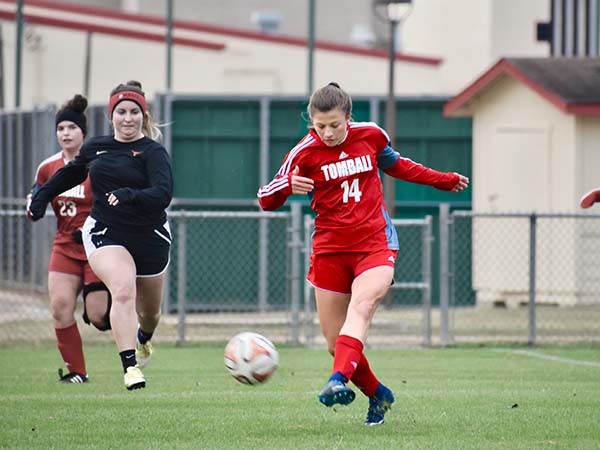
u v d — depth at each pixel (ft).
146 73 393.09
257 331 191.42
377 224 86.43
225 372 135.44
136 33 392.06
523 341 176.04
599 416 96.12
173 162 230.89
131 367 99.86
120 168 103.24
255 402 106.22
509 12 371.35
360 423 92.79
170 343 176.76
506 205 228.22
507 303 226.38
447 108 229.25
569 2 306.55
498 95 228.63
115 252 102.22
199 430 89.45
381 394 90.94
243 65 399.44
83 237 104.47
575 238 221.25
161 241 104.99
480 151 230.68
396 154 90.43
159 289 109.50
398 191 235.20
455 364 146.72
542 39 311.06
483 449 80.12
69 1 532.73
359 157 86.22
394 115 222.07
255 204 224.33
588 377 130.31
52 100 389.39
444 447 80.84
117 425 92.02
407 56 404.98
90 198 119.03
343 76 408.05
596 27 298.76
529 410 99.91
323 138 84.33
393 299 233.35
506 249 226.99
